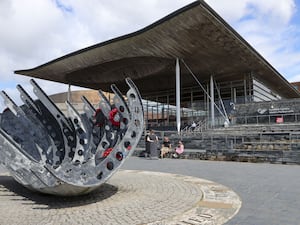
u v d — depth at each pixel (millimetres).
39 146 9445
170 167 13367
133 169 12867
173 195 7336
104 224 5145
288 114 25219
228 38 23844
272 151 14641
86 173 6590
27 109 9742
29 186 7297
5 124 9719
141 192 7715
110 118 7855
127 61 30922
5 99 9641
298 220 5340
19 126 9766
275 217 5520
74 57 30844
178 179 9875
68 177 6254
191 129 30172
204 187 8391
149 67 32344
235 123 27750
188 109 36031
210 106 33781
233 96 36000
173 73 33844
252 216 5574
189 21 21906
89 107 9133
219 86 37312
